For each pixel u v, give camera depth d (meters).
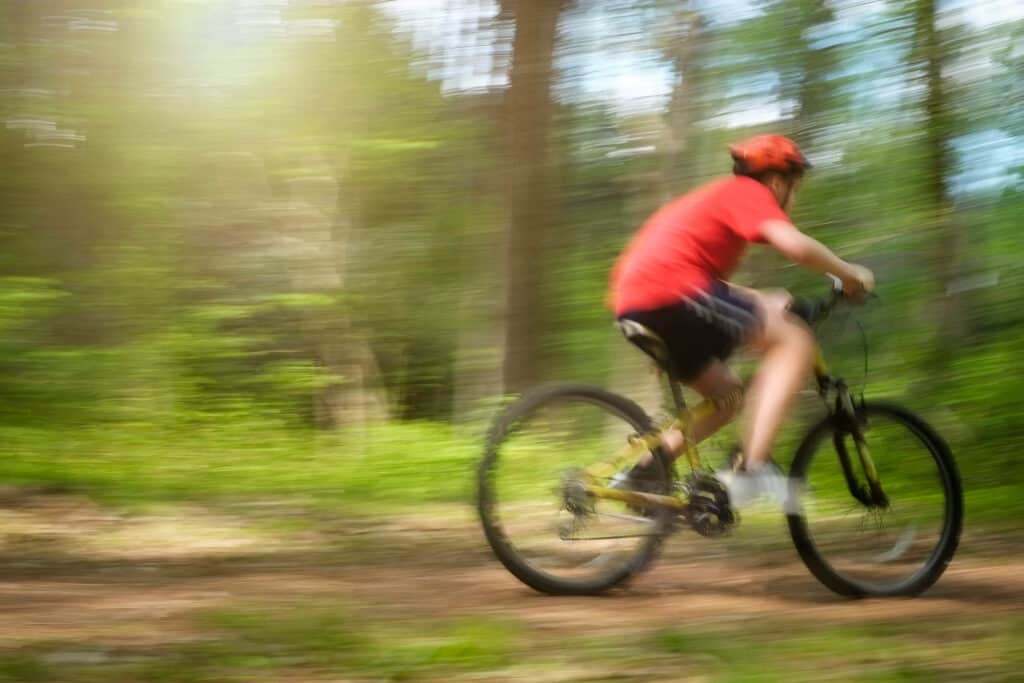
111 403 10.47
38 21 10.50
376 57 11.31
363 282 13.18
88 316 10.82
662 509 4.46
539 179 9.85
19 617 4.04
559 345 9.92
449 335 14.37
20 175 10.73
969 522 6.45
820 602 4.43
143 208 10.89
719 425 4.47
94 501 7.26
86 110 10.64
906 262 10.07
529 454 4.43
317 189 12.10
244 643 3.55
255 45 10.85
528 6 9.84
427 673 3.26
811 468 4.46
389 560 5.63
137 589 4.74
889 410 4.54
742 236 4.26
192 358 11.03
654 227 4.46
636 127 10.68
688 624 3.95
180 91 10.88
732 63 10.44
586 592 4.49
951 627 3.85
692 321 4.27
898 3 9.97
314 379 11.82
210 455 9.65
